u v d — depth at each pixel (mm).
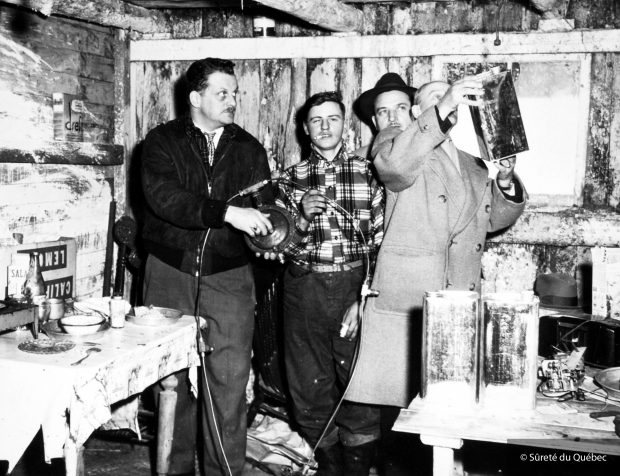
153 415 3369
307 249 2939
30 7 2855
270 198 2943
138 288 3744
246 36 3689
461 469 2619
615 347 2271
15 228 3141
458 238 2596
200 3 3570
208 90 2754
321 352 3004
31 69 3191
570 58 3256
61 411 1955
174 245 2785
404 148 2441
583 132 3273
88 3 3264
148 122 3846
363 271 2959
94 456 3240
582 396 1871
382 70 3494
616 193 3256
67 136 3395
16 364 2012
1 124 3029
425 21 3441
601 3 3207
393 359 2662
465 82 2100
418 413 1723
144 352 2250
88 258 3623
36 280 2553
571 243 3291
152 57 3793
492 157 2082
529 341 1726
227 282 2830
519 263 3410
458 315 1726
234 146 2871
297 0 2945
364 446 2957
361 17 3498
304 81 3604
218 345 2807
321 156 3041
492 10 3342
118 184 3834
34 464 3072
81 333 2291
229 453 2832
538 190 3359
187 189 2811
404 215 2631
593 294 2781
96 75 3631
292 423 3416
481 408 1759
